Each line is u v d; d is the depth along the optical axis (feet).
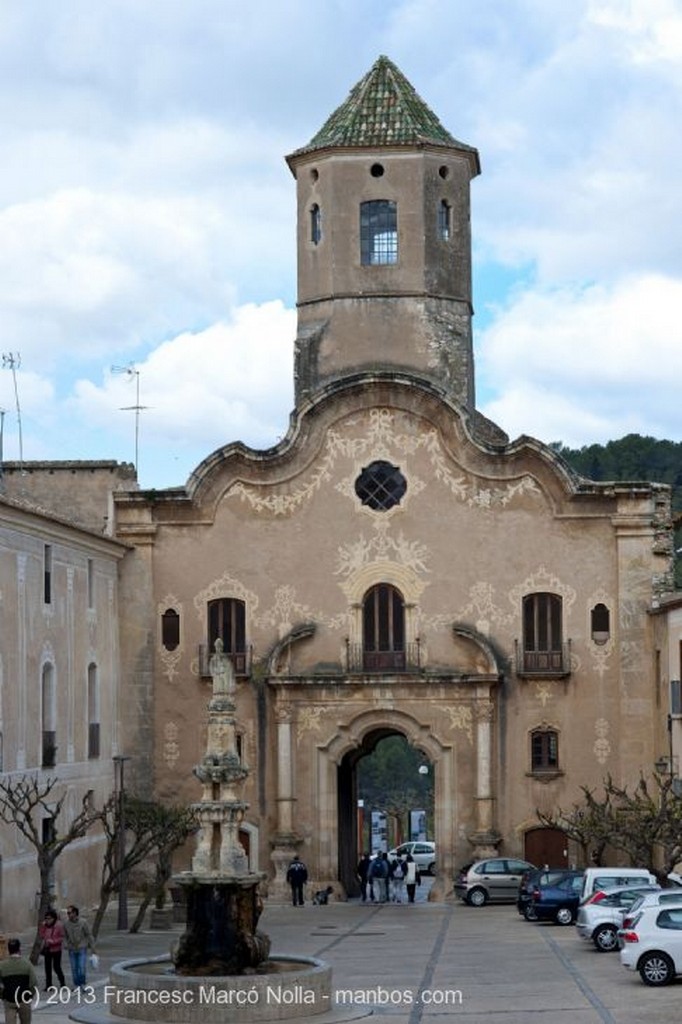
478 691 233.14
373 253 250.57
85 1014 123.44
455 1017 120.67
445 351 248.32
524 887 206.59
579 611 235.61
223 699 132.87
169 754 237.04
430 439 238.89
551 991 134.51
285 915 217.97
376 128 251.60
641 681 233.55
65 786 211.00
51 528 204.74
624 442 532.32
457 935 187.32
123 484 250.78
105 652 231.30
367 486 239.50
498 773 234.38
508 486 237.66
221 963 126.72
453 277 251.39
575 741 234.17
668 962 136.67
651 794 230.89
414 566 237.66
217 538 239.50
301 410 239.71
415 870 241.76
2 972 109.91
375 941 181.88
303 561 238.89
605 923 165.78
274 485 239.91
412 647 236.22
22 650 195.31
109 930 199.11
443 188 251.80
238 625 238.89
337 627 237.86
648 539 235.20
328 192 250.57
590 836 217.77
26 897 193.06
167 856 208.44
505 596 236.43
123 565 239.71
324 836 234.79
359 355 248.73
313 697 235.20
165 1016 119.44
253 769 236.43
